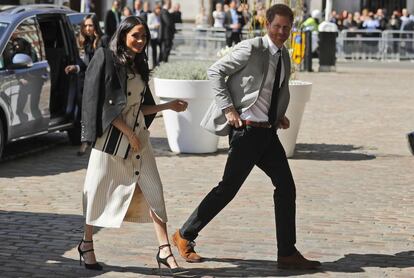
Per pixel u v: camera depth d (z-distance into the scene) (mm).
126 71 6188
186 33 31875
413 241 7539
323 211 8594
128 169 6285
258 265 6738
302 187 9727
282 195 6625
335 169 10875
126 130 6199
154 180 6332
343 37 32312
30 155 11578
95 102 6133
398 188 9812
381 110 17266
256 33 14047
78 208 8586
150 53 29953
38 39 11375
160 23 27266
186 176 10203
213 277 6414
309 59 26609
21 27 11133
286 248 6637
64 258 6855
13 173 10281
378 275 6523
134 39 6148
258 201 8930
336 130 14414
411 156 11992
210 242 7359
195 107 11484
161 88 11516
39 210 8461
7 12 11391
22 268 6574
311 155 11883
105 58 6160
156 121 15008
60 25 12094
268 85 6543
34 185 9625
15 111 10703
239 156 6559
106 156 6230
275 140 6680
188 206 8695
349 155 11961
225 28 30922
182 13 38281
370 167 11070
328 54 26703
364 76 25578
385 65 30453
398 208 8820
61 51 12047
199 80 11383
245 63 6473
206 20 35500
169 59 30750
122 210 6219
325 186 9812
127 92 6223
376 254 7105
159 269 6484
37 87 11141
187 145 11672
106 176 6242
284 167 6648
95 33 11938
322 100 18828
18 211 8406
